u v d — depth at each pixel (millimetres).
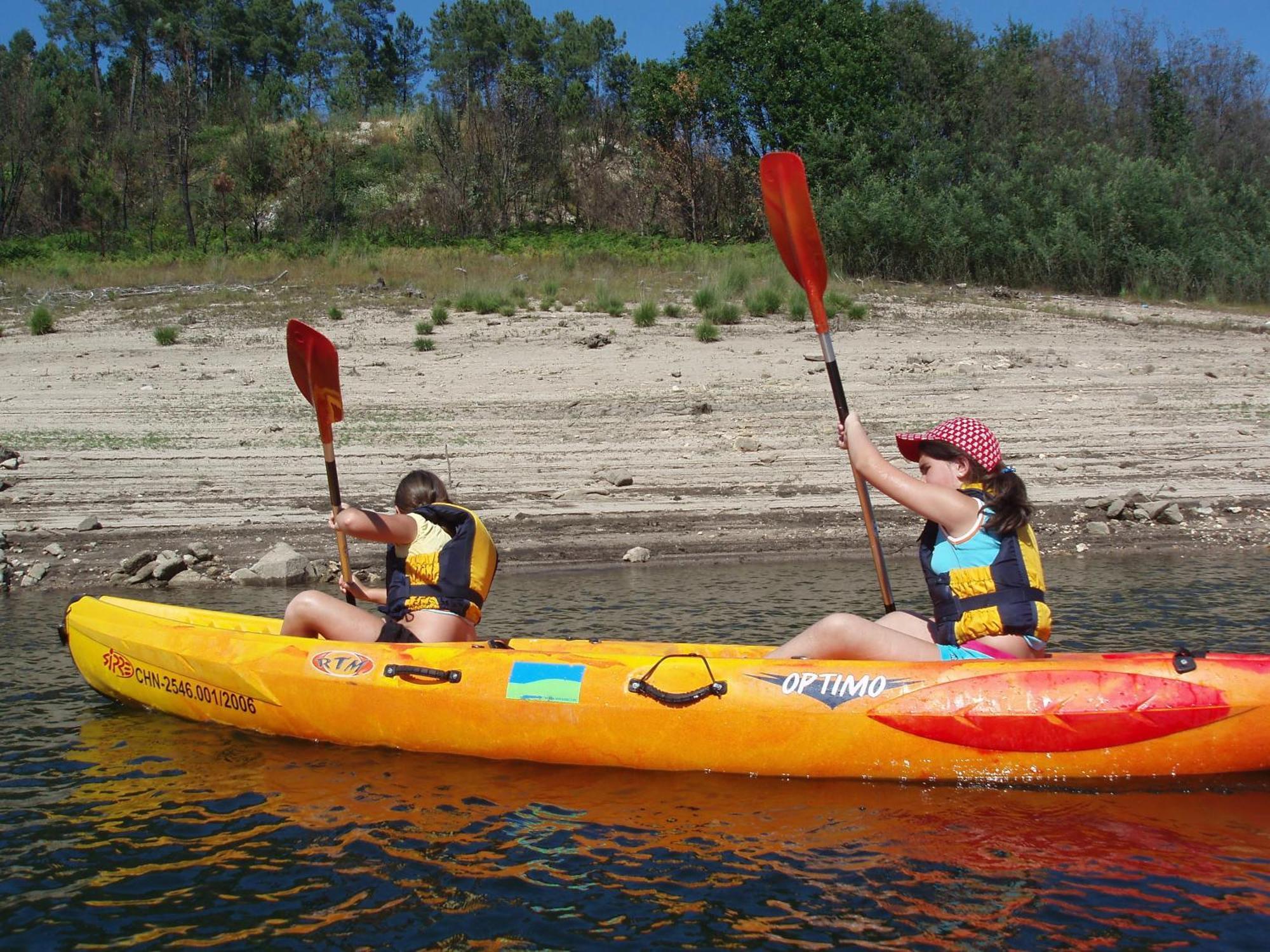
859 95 25719
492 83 32844
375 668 4664
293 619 5125
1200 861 3488
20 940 3092
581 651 4914
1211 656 4184
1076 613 6520
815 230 5191
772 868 3480
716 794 4102
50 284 19094
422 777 4309
